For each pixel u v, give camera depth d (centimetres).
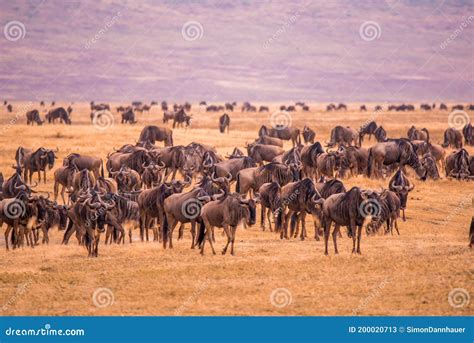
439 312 7400
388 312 7375
